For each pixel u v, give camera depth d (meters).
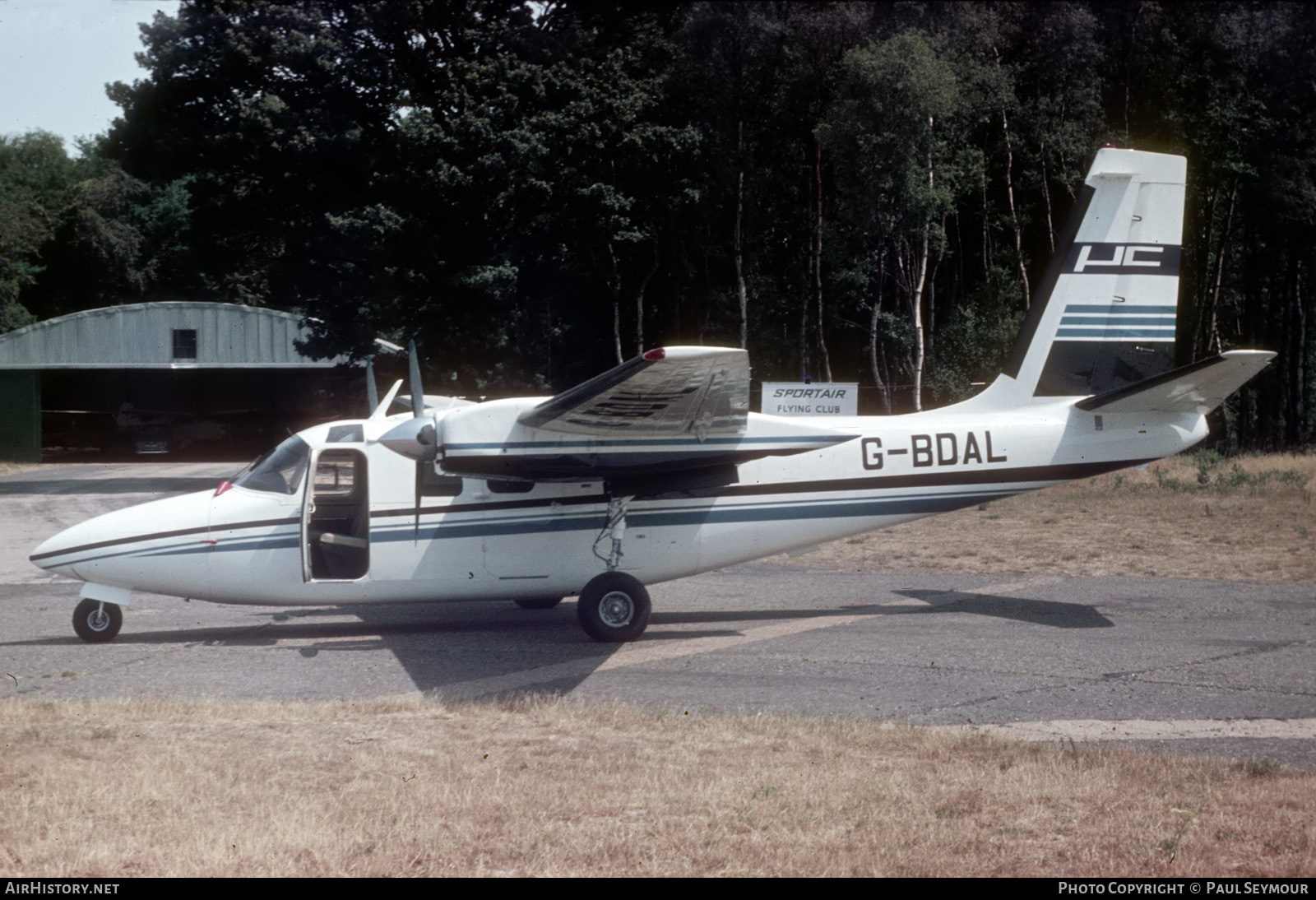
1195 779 5.64
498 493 10.13
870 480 10.78
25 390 39.75
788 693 7.93
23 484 30.09
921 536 16.77
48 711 7.03
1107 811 5.12
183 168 32.31
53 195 62.25
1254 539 15.60
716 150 33.25
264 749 6.14
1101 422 11.20
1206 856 4.57
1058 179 35.38
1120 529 16.89
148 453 44.03
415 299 28.67
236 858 4.48
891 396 35.94
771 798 5.29
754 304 37.41
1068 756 6.12
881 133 30.56
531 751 6.16
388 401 11.12
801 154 36.59
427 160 28.38
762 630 10.33
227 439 45.22
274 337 40.62
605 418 9.23
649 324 38.81
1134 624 10.42
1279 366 39.62
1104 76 37.28
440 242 28.61
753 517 10.59
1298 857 4.54
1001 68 33.81
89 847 4.58
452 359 29.16
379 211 27.95
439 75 31.41
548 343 31.91
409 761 5.94
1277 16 34.47
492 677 8.48
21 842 4.65
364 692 8.01
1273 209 36.16
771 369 36.94
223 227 34.75
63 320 39.84
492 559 10.11
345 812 5.04
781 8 33.25
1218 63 35.41
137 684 8.25
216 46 31.33
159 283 60.19
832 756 6.09
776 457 10.38
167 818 4.94
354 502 10.32
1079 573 13.45
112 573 9.80
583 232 31.42
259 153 31.16
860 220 32.44
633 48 35.59
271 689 8.09
